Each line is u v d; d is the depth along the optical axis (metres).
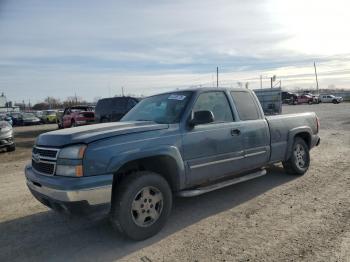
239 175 5.60
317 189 5.71
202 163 4.66
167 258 3.55
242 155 5.26
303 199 5.22
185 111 4.64
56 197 3.70
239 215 4.68
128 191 3.87
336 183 6.02
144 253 3.70
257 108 5.80
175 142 4.35
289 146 6.30
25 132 26.30
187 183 4.53
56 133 4.12
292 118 6.50
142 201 4.02
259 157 5.60
